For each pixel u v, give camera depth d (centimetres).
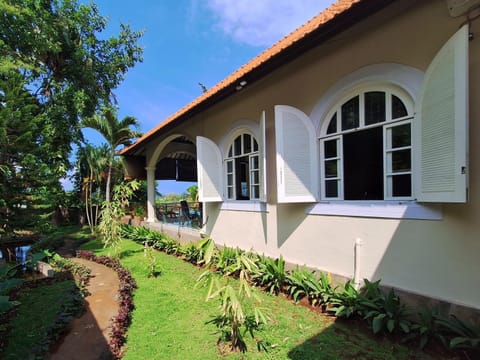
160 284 613
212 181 831
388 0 382
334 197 535
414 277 404
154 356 344
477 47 345
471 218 351
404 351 341
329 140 540
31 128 788
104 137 1416
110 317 471
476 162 348
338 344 361
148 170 1334
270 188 663
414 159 409
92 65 1509
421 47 396
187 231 1005
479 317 338
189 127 1022
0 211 783
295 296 491
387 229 435
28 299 556
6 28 1116
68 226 1767
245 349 352
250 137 768
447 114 345
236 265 397
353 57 483
